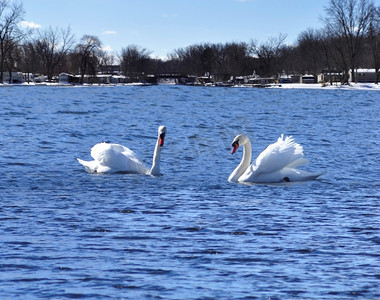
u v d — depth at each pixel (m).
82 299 8.09
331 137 32.16
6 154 23.47
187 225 12.34
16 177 18.55
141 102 60.09
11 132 30.88
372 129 36.88
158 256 10.07
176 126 36.75
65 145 26.83
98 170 19.73
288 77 195.50
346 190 16.97
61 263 9.62
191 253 10.27
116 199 15.16
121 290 8.42
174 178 18.98
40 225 12.20
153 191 16.45
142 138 30.36
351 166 22.02
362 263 9.75
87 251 10.33
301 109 55.03
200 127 36.56
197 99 68.19
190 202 14.89
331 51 159.25
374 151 26.27
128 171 19.70
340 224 12.54
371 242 11.06
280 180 18.44
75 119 39.50
